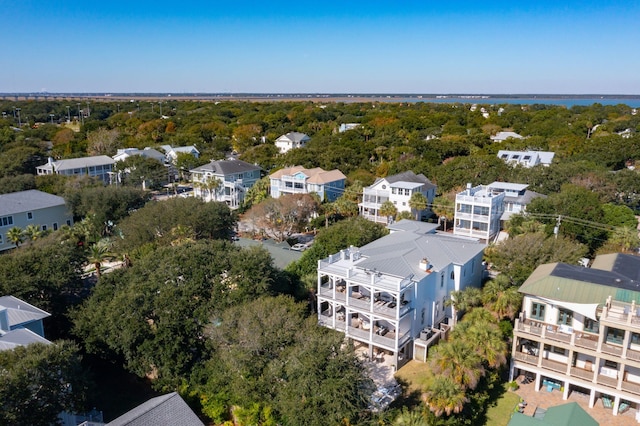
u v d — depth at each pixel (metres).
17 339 30.36
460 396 27.86
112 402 33.50
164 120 177.25
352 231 50.09
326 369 26.94
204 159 116.31
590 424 27.50
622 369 30.23
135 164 101.00
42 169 98.56
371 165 106.88
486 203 62.94
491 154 106.69
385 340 36.06
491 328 32.25
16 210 65.38
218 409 30.89
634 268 35.91
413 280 36.31
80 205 71.38
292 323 32.56
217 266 38.44
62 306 40.47
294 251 55.00
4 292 37.88
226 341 32.16
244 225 75.31
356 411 26.14
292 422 26.30
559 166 80.69
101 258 52.12
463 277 42.16
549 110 179.88
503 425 30.38
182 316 34.22
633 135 109.25
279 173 86.75
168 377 32.62
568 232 56.44
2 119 182.50
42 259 41.59
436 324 40.75
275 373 29.38
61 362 27.05
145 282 36.81
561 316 33.66
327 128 159.25
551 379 34.69
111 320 33.69
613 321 29.66
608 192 73.75
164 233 56.94
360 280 36.59
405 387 34.09
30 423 24.69
